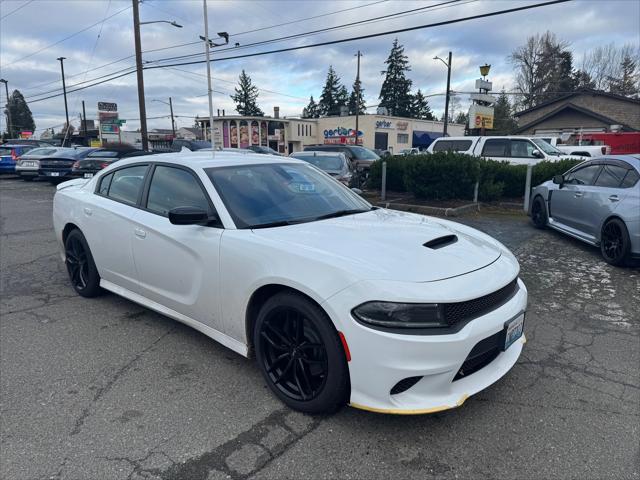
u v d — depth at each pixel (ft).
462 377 8.27
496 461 7.60
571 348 11.79
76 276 15.69
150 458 7.66
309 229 9.89
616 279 17.72
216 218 10.38
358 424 8.57
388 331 7.45
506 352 9.19
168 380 10.16
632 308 14.66
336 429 8.42
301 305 8.43
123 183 13.57
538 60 200.95
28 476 7.24
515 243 23.93
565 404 9.27
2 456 7.72
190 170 11.51
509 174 37.88
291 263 8.57
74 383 10.05
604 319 13.76
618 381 10.16
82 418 8.78
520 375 10.41
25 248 23.25
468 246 9.63
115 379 10.21
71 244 15.47
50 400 9.39
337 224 10.39
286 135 173.99
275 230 9.85
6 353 11.48
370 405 7.75
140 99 70.85
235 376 10.34
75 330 12.85
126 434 8.29
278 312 8.99
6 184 59.00
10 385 9.98
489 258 9.31
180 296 11.27
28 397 9.50
